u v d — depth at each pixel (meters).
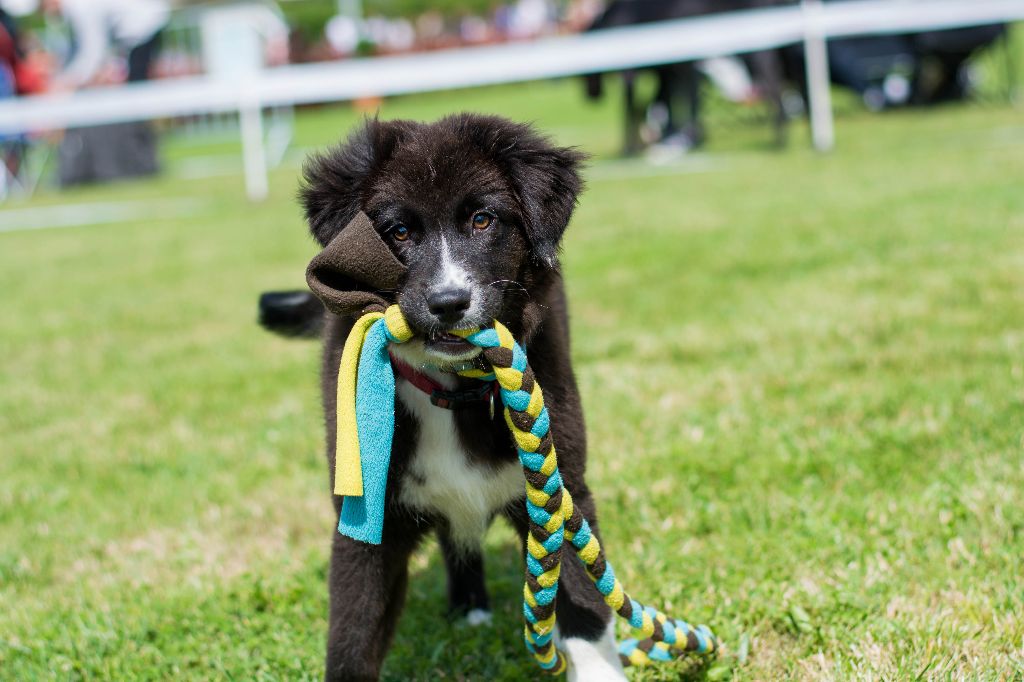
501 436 1.15
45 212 5.07
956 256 2.33
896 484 1.42
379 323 1.07
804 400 1.66
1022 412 1.54
